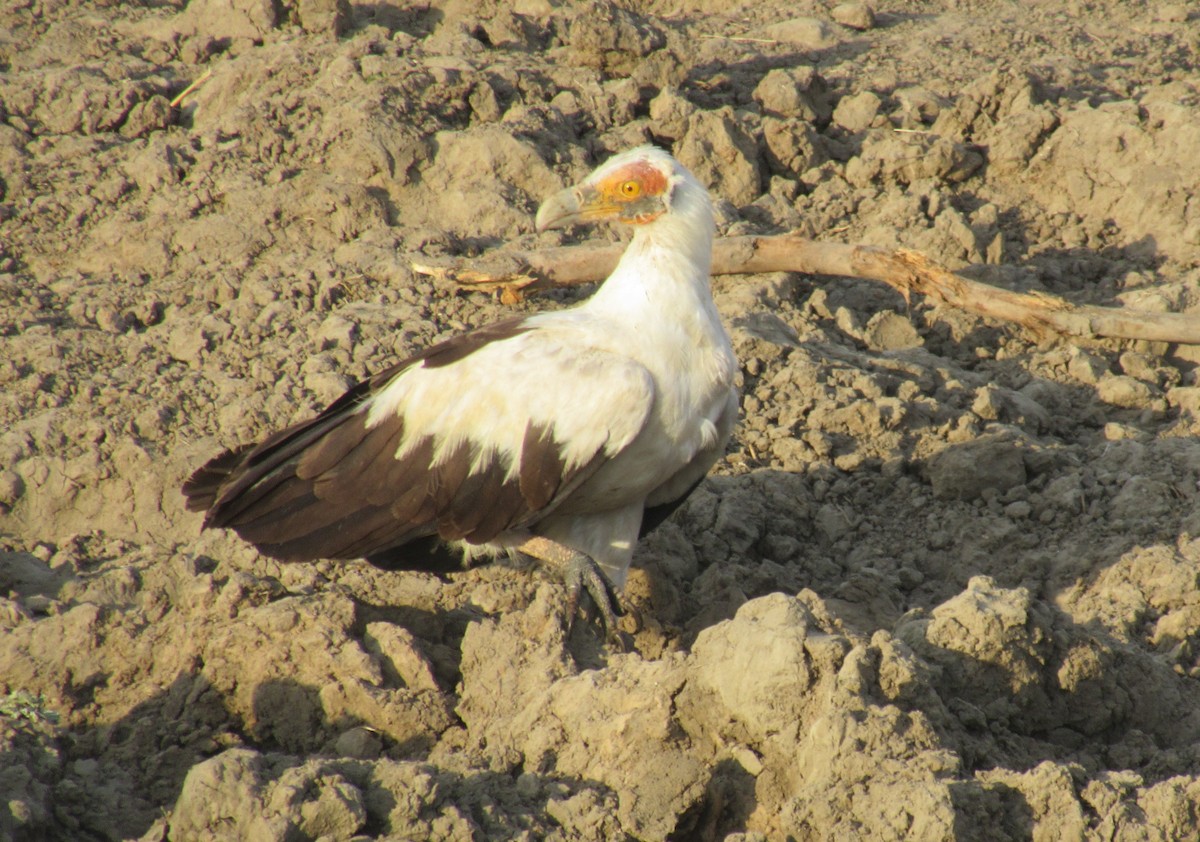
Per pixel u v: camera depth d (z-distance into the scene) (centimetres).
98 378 1384
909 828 705
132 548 1187
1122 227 1716
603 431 933
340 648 933
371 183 1720
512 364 958
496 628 950
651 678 840
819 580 1155
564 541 1023
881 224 1700
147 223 1664
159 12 2252
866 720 754
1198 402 1349
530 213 1688
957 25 2342
